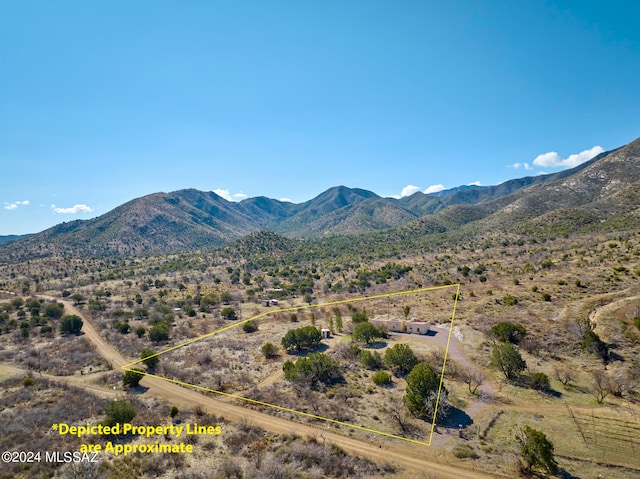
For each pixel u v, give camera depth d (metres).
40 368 62.25
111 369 62.00
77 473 29.80
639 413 37.88
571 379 46.50
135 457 33.38
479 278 108.25
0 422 39.59
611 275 83.75
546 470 30.19
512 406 41.84
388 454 34.22
